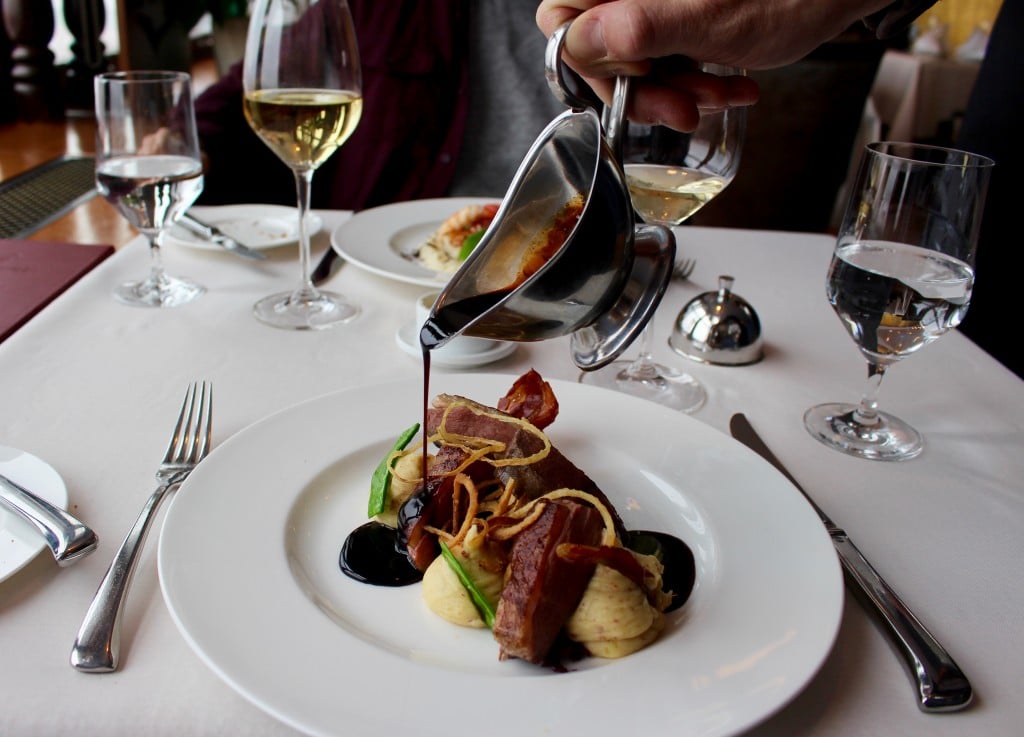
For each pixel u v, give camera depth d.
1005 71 1.77
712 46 0.71
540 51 2.24
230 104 1.89
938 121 3.83
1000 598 0.64
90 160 2.33
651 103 0.81
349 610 0.59
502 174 2.29
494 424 0.71
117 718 0.49
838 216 3.62
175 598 0.54
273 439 0.75
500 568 0.59
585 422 0.83
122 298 1.11
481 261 0.59
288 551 0.63
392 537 0.67
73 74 3.33
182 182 1.06
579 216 0.59
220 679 0.52
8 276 1.15
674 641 0.55
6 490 0.64
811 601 0.57
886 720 0.52
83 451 0.76
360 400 0.83
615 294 0.63
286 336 1.04
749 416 0.90
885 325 0.80
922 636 0.57
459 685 0.50
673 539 0.68
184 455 0.76
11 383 0.88
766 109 2.55
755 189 2.69
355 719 0.47
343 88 1.08
